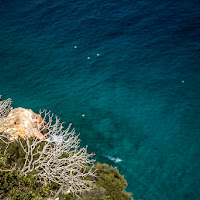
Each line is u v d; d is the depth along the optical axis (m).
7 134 15.94
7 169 10.68
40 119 21.45
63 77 37.44
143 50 41.41
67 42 45.62
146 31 46.19
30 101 33.31
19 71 39.22
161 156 24.67
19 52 43.78
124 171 23.30
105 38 45.50
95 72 37.72
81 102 32.53
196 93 32.19
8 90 35.25
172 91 32.78
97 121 29.34
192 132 27.11
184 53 39.59
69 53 42.62
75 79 36.75
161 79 35.00
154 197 21.02
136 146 25.84
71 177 12.55
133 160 24.39
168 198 20.95
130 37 45.06
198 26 45.88
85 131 27.98
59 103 32.62
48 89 35.28
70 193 13.34
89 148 25.73
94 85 35.25
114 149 25.61
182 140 26.28
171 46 41.59
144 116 29.58
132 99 32.25
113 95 33.16
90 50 42.84
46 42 46.12
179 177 22.58
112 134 27.39
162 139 26.52
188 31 44.91
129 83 34.94
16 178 10.61
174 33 44.75
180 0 54.81
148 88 33.75
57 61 41.00
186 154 24.80
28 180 10.51
